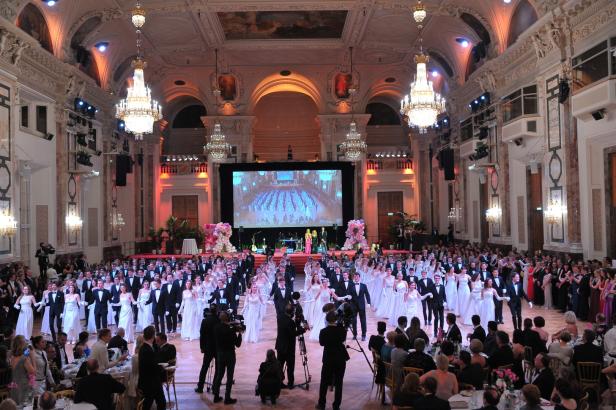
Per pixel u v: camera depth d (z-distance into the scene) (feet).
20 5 59.16
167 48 98.27
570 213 60.03
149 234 113.60
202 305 52.80
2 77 58.18
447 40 91.86
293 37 99.45
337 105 116.78
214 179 118.42
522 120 67.41
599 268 50.44
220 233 109.60
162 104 119.34
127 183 107.24
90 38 79.56
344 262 75.61
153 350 28.91
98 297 52.60
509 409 22.43
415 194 122.62
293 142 131.54
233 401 32.76
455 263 62.75
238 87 115.65
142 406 26.89
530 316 55.77
